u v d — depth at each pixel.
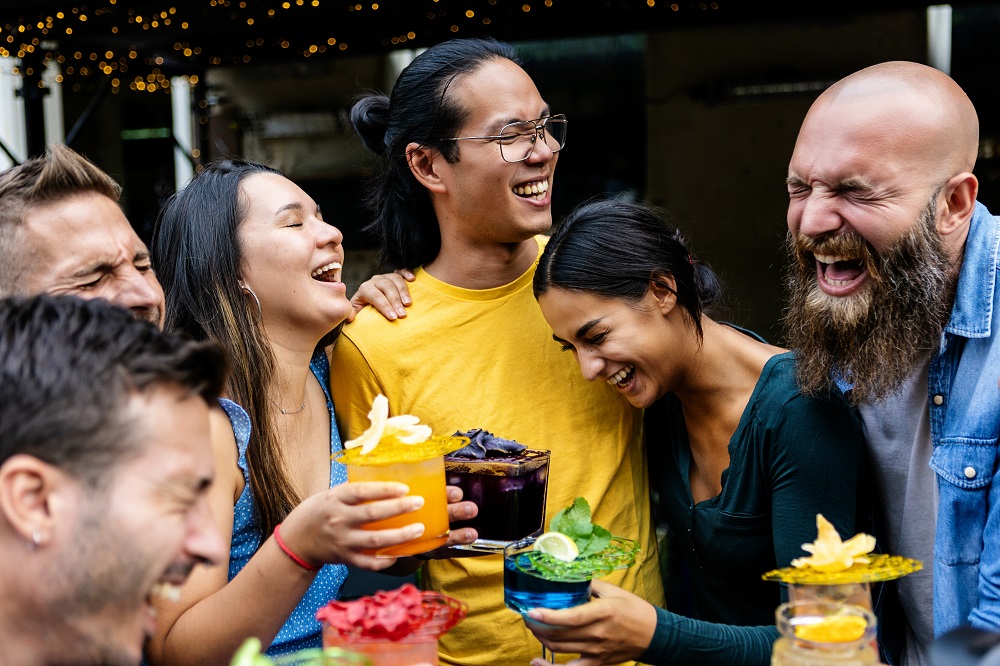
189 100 8.05
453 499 1.55
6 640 1.01
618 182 7.11
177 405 1.04
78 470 0.98
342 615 1.12
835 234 1.57
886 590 1.82
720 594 1.89
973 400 1.58
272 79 7.46
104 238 1.39
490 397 1.93
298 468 1.78
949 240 1.59
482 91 1.87
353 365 1.95
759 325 6.74
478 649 1.88
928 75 1.58
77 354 0.99
